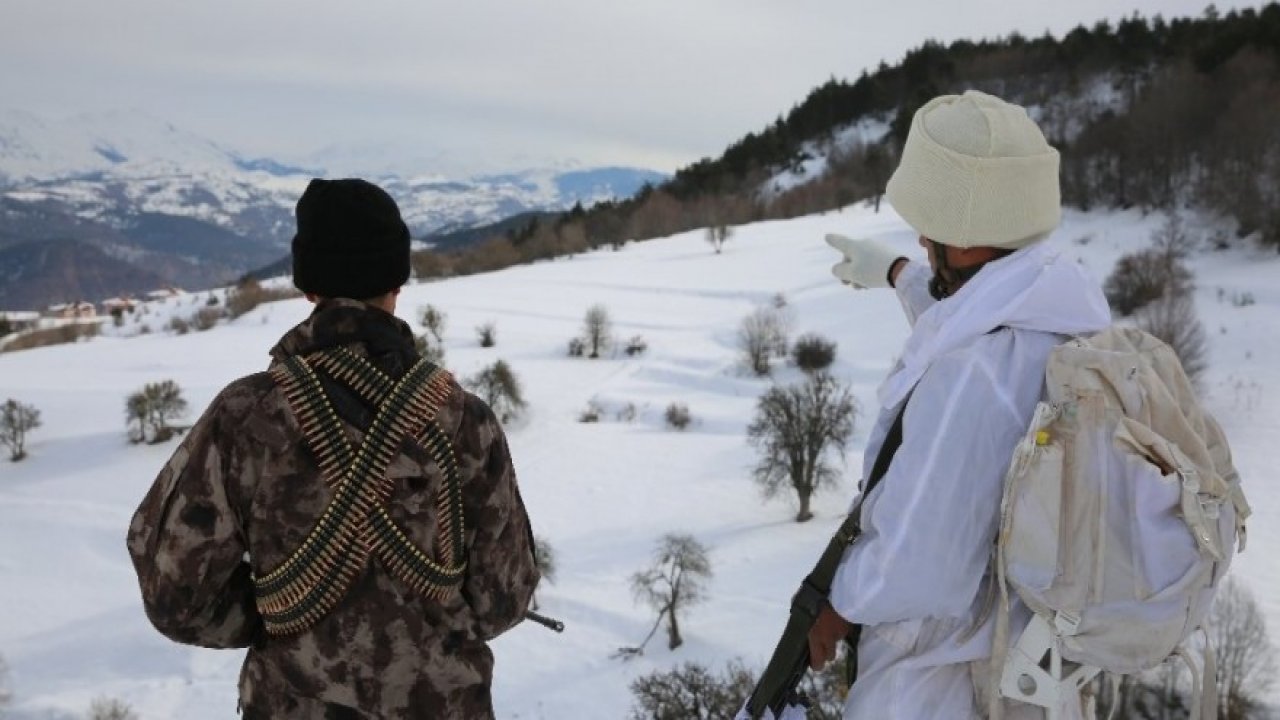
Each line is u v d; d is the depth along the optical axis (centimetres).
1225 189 8094
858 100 17725
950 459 199
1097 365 197
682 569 3438
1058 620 195
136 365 7450
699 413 5775
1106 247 8006
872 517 211
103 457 5556
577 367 6750
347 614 217
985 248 222
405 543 219
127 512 4875
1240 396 4794
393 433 218
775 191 15862
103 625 3834
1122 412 196
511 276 10056
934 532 198
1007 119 217
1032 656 203
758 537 4125
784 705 237
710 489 4684
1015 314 209
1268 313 5997
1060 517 192
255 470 212
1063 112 13425
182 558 210
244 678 234
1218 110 8956
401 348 229
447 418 225
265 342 8131
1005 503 197
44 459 5553
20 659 3612
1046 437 195
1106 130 9525
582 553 4072
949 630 216
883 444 228
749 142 17812
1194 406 209
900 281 295
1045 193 217
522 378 6469
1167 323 5062
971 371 205
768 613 3478
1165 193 8738
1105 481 191
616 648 3341
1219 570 195
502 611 239
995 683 206
